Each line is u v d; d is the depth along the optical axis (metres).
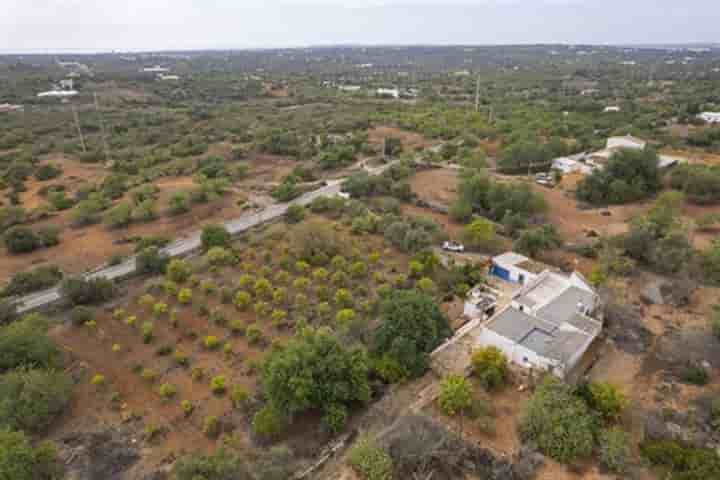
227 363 29.66
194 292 37.09
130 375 28.73
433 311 30.84
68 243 47.75
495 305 35.97
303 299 35.62
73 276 38.38
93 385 27.84
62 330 32.47
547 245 45.56
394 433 23.19
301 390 23.72
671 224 44.97
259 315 34.38
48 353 28.45
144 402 26.83
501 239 48.91
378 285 39.03
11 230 45.94
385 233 47.38
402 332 29.12
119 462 22.98
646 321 33.69
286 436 24.39
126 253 45.81
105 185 63.44
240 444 23.84
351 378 25.48
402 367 27.92
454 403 24.48
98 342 31.39
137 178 69.44
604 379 27.95
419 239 44.00
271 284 38.69
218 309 34.47
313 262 42.03
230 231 50.62
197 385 27.91
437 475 21.12
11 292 37.41
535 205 54.53
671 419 24.00
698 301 35.78
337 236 45.88
